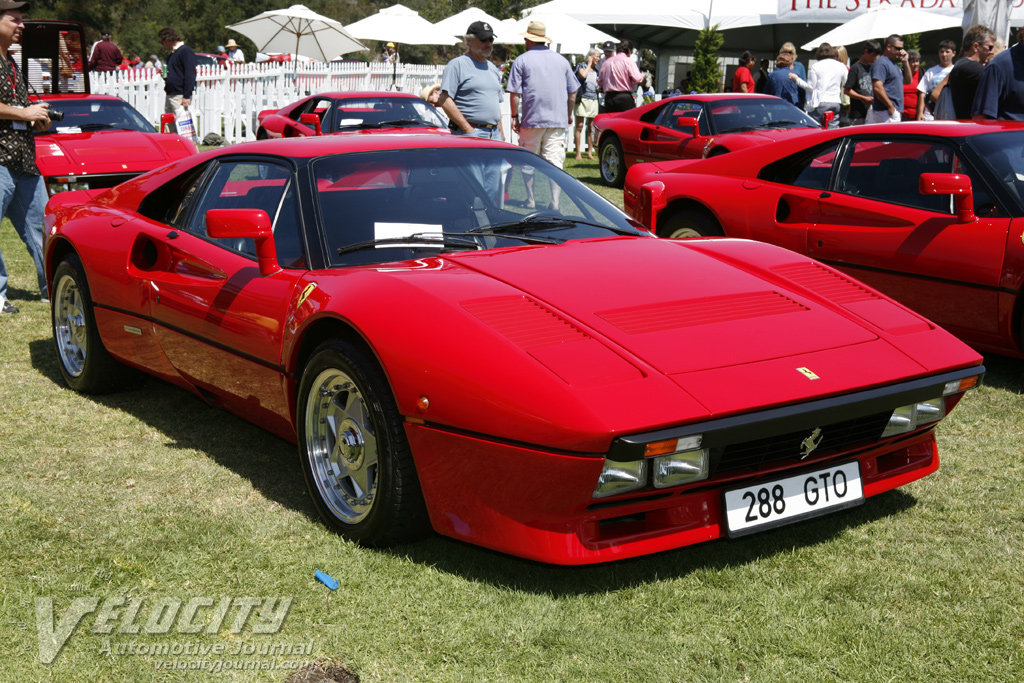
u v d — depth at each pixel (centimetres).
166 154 855
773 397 247
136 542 295
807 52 2541
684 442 237
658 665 229
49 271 472
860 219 514
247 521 311
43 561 283
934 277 475
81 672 229
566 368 246
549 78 949
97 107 919
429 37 1780
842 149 540
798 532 304
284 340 309
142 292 390
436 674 227
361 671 228
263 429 382
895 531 305
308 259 322
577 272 300
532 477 243
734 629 245
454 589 265
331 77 1925
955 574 275
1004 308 449
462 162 366
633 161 1247
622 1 2023
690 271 311
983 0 986
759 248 352
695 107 1163
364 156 358
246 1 7169
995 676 224
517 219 352
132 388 456
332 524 303
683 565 280
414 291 279
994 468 362
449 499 265
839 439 272
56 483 345
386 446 273
